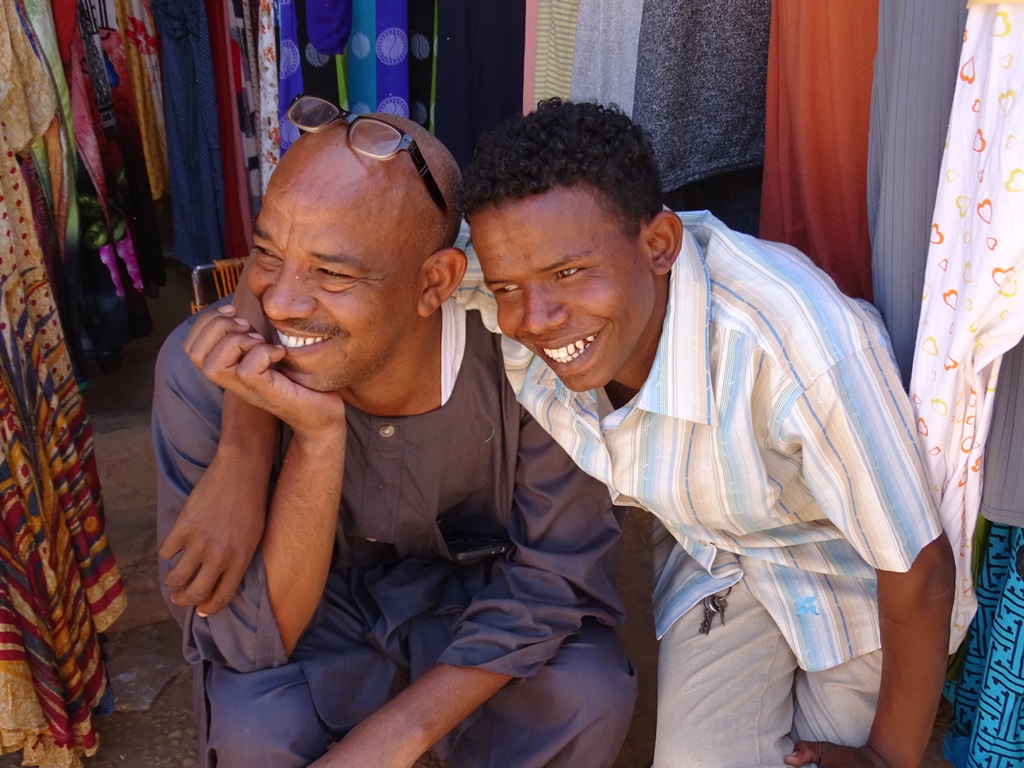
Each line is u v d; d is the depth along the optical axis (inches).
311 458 55.4
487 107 88.0
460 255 55.3
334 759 55.3
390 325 53.2
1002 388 56.6
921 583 54.4
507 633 60.1
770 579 65.0
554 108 51.1
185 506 56.1
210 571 55.4
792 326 53.0
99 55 104.3
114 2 106.0
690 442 57.6
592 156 48.3
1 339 65.9
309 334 52.0
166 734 80.3
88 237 103.2
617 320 51.1
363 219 49.9
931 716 58.6
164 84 106.8
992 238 49.7
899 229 58.4
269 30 93.9
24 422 68.2
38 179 93.0
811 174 69.4
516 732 64.9
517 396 61.4
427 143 54.4
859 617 63.0
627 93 81.0
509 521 66.8
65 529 73.4
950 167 51.9
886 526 53.2
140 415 118.3
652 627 91.8
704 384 54.7
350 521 66.4
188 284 146.9
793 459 58.2
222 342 51.8
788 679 65.4
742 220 88.1
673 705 64.2
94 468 79.5
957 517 58.7
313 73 91.1
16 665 68.2
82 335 105.1
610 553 65.8
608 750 63.4
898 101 56.5
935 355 54.8
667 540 73.9
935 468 56.9
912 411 55.1
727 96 77.2
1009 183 48.2
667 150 76.8
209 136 108.3
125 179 110.5
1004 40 47.6
